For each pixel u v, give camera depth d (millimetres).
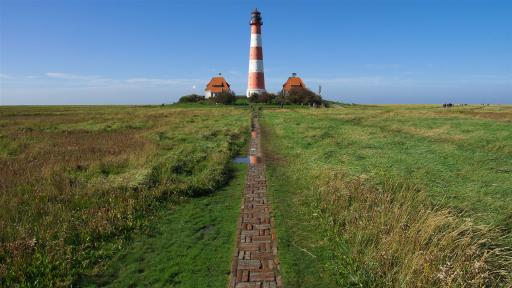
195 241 7227
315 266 6098
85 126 29766
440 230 6242
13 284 5566
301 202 9312
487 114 40250
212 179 11594
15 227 7297
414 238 5883
